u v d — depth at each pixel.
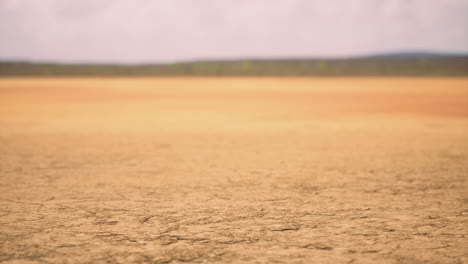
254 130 12.78
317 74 118.25
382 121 15.32
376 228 3.97
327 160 7.94
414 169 7.07
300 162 7.74
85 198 5.15
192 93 36.78
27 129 12.98
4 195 5.29
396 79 83.00
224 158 8.16
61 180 6.20
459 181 6.17
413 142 10.34
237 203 4.91
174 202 4.95
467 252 3.36
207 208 4.69
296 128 13.27
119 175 6.58
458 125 14.11
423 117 16.80
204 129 13.02
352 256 3.26
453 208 4.70
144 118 16.47
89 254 3.31
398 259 3.21
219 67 137.75
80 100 27.53
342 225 4.05
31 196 5.25
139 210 4.61
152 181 6.14
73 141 10.46
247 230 3.89
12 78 93.62
